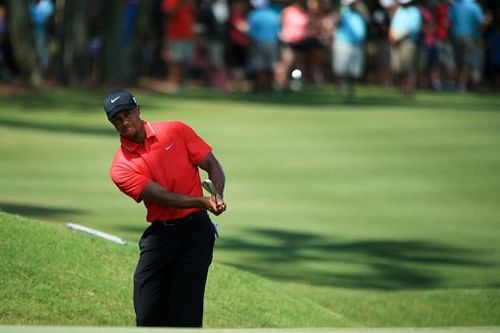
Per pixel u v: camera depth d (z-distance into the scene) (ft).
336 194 158.51
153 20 315.99
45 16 296.71
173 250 76.13
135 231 128.06
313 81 317.83
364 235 134.10
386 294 109.60
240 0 312.91
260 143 201.57
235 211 145.07
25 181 159.22
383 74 322.75
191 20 287.07
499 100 293.84
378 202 153.89
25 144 192.95
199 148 76.18
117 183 75.31
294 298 102.06
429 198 157.69
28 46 272.51
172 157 75.46
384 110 257.34
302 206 149.59
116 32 284.20
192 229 76.33
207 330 55.88
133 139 75.20
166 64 315.37
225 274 100.37
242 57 312.71
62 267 91.56
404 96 289.94
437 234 136.15
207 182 72.90
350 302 107.34
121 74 285.64
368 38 325.42
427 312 106.32
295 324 94.94
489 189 164.86
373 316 105.19
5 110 236.63
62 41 284.61
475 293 110.11
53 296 86.94
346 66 288.10
